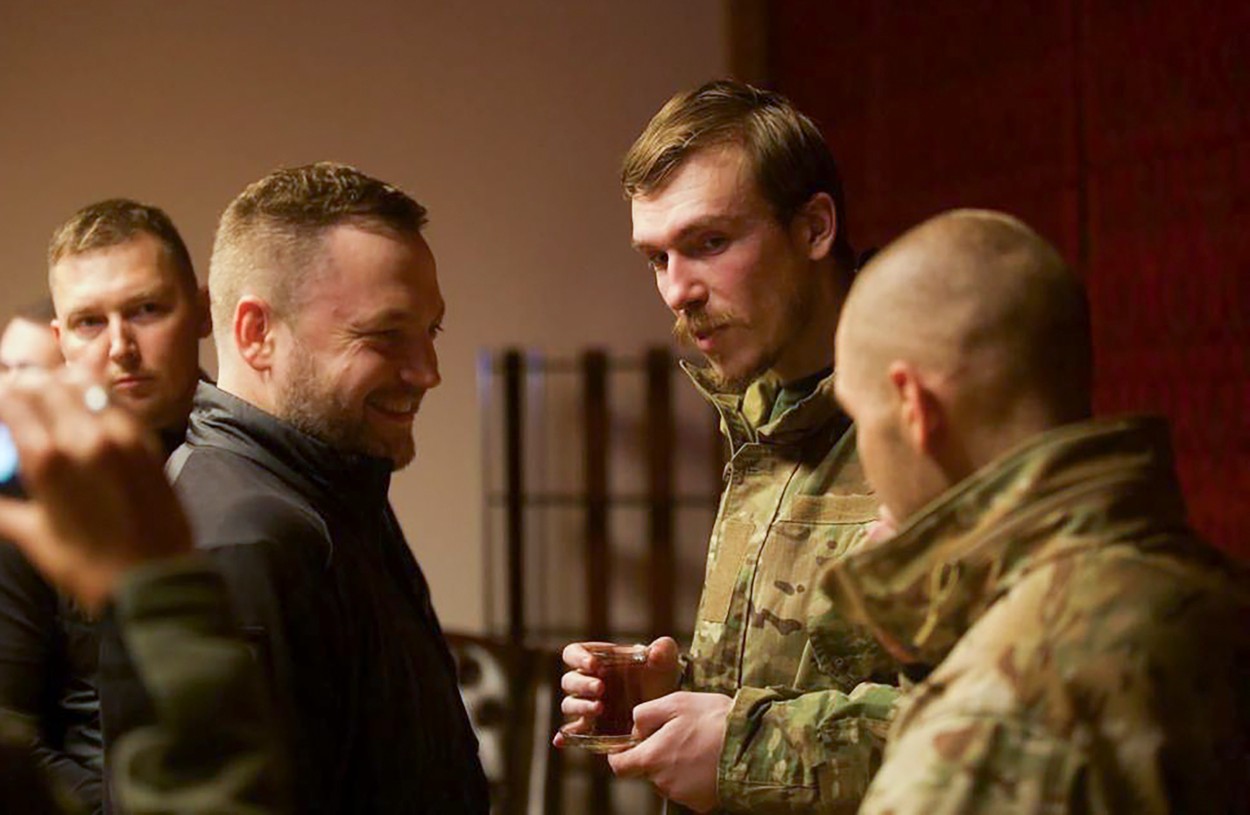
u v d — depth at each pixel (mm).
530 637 5168
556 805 3215
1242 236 3139
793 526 1881
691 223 1846
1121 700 1136
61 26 5086
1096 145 3539
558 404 5176
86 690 2264
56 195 5090
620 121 5160
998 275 1247
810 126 1895
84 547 949
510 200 5160
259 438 1734
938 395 1243
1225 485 3207
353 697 1676
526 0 5137
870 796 1176
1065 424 1257
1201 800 1160
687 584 5176
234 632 984
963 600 1227
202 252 5098
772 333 1875
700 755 1733
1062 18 3631
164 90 5102
